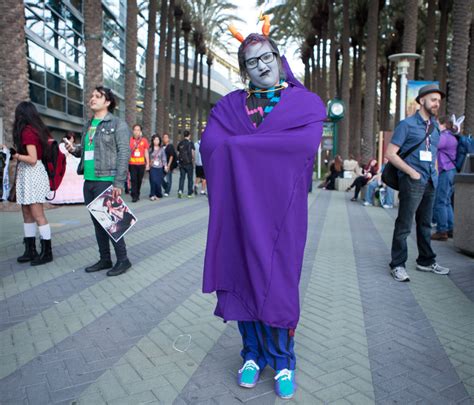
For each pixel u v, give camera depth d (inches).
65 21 819.4
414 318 140.4
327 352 116.2
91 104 181.9
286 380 95.3
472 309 148.8
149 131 825.5
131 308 146.9
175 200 478.9
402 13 1096.8
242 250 92.6
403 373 105.6
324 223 338.6
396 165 177.9
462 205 229.3
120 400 93.0
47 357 111.8
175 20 1235.9
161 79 1008.9
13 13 366.9
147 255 222.2
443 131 264.2
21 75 373.4
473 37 740.7
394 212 412.8
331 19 946.7
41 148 193.6
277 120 91.5
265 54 93.8
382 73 1448.1
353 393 96.8
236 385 99.4
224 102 100.3
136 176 455.8
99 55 496.1
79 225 302.2
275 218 89.9
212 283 93.8
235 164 89.9
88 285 171.3
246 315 92.3
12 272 188.2
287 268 89.4
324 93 1143.0
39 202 196.4
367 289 170.7
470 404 92.7
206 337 124.8
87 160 183.9
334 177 687.1
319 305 152.3
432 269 195.5
